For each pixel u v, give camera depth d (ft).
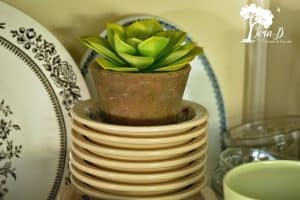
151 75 1.64
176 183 1.71
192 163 1.75
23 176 2.17
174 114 1.73
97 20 2.33
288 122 2.42
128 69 1.64
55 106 2.17
